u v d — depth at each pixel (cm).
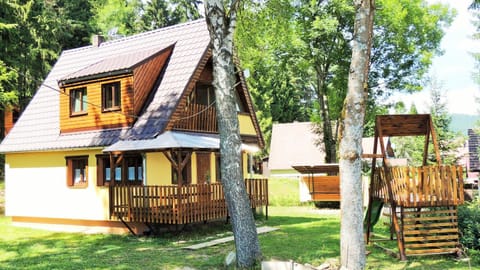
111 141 1775
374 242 1405
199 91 2002
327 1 2900
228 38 1119
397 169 1222
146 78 1877
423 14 3064
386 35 3008
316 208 2792
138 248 1451
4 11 2736
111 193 1755
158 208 1627
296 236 1567
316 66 3102
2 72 2591
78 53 2453
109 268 1149
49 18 3425
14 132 2205
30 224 2091
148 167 1736
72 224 1947
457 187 1206
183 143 1602
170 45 2020
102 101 1898
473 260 1161
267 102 5475
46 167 2050
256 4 1728
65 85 2003
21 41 3041
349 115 968
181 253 1333
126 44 2291
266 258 1089
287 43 2908
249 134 2281
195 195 1656
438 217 1220
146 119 1783
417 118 1330
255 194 2025
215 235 1666
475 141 4069
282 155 4841
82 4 4272
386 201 1277
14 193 2155
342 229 970
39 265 1208
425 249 1196
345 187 969
